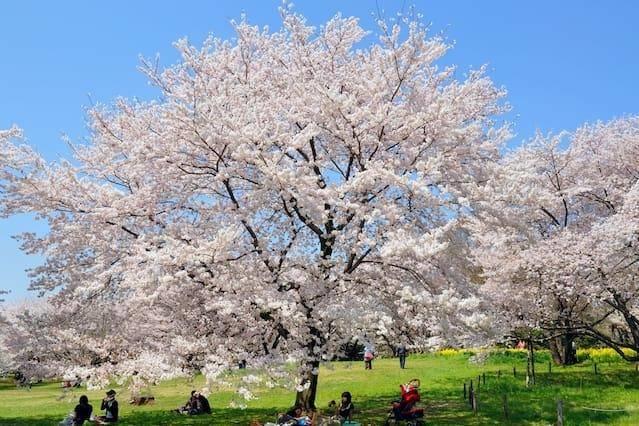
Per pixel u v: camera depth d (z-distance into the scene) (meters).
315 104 11.72
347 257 11.60
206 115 10.33
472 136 12.01
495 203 11.53
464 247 11.87
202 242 9.12
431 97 12.88
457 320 10.26
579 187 18.27
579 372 19.64
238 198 12.13
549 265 16.09
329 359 10.77
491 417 12.36
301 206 10.20
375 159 12.27
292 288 10.88
